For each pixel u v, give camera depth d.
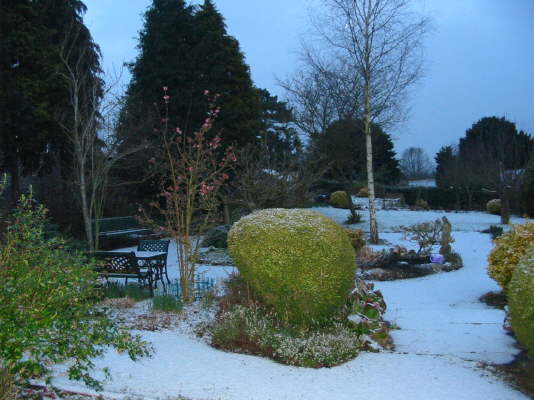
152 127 16.31
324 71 17.27
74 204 15.31
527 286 4.12
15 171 16.00
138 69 20.66
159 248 9.55
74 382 4.01
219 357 4.86
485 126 38.38
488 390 4.19
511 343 5.59
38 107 15.58
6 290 3.33
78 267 4.14
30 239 4.13
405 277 10.19
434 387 4.23
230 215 15.41
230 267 11.15
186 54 20.05
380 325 5.74
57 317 3.32
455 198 31.11
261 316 5.57
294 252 5.24
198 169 8.21
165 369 4.46
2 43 15.11
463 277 10.13
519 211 23.12
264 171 14.21
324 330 5.41
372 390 4.12
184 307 6.95
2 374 3.15
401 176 41.84
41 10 16.48
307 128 18.78
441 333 6.08
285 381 4.27
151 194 20.39
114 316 6.26
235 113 20.09
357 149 20.12
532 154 19.83
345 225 19.67
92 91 13.56
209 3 21.36
